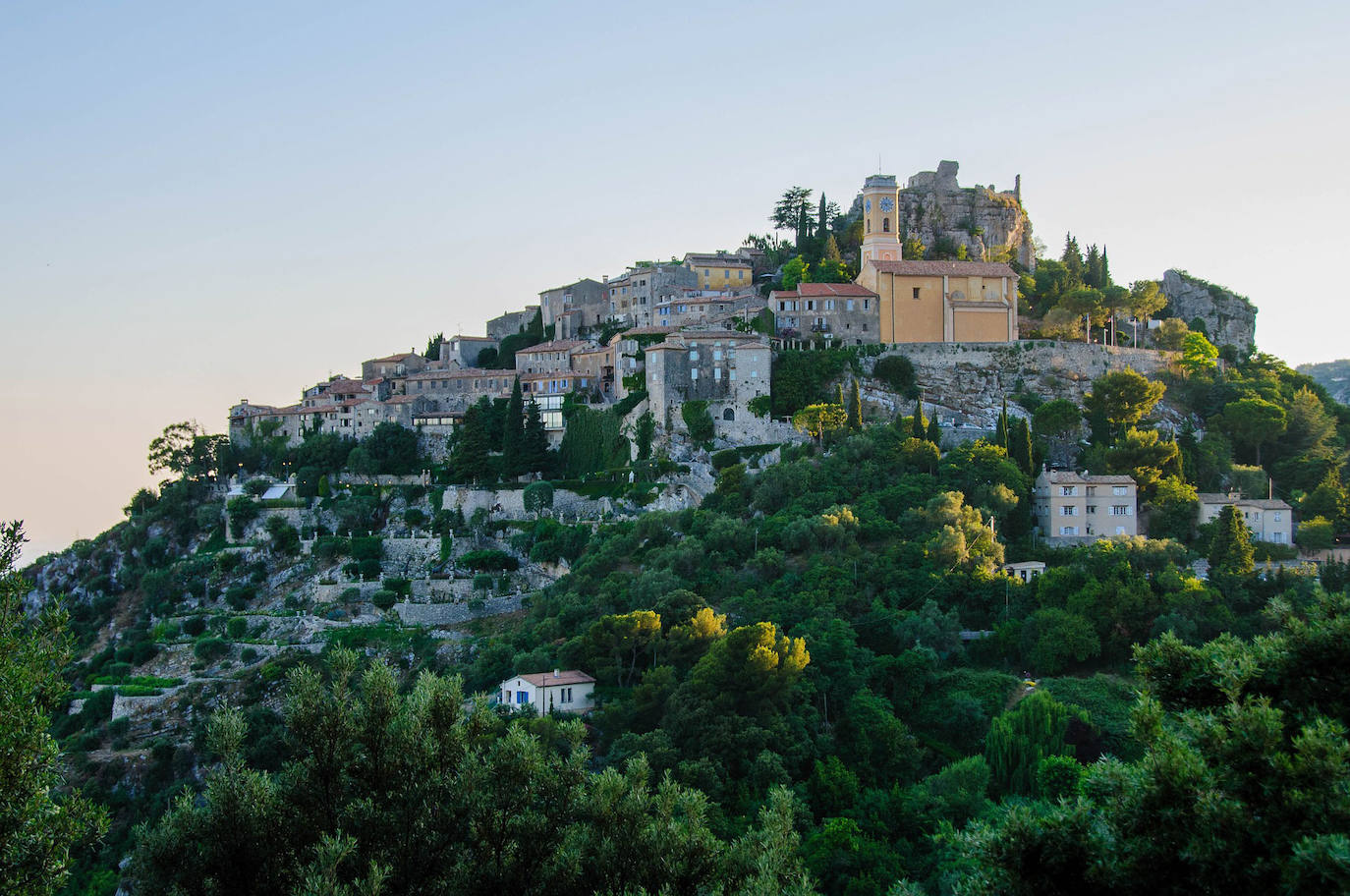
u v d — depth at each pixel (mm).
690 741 114250
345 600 183875
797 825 104312
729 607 146125
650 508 191250
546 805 56375
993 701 127750
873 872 96312
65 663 51625
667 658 132875
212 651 176625
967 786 110000
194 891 51531
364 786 55500
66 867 47219
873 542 158125
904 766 118625
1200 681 52750
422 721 57375
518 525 197250
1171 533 165625
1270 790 45031
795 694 123375
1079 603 138500
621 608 152000
